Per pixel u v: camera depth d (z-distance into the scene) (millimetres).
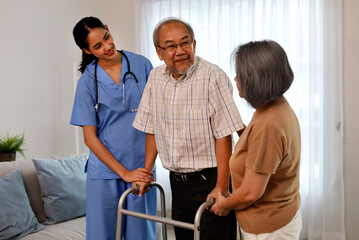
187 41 1371
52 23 3488
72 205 2438
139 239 1749
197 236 1223
